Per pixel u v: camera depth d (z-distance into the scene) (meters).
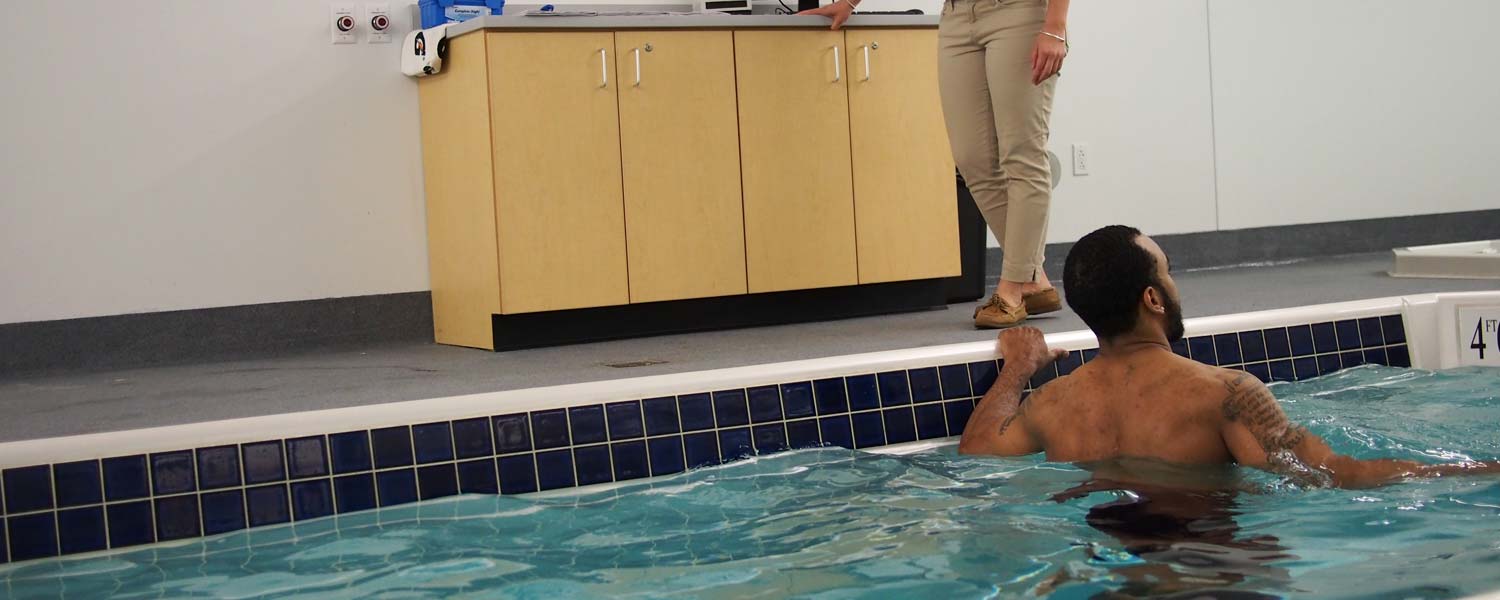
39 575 2.14
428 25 4.31
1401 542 1.76
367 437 2.48
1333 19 6.18
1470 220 6.54
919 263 4.45
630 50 4.00
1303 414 2.64
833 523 2.11
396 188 4.47
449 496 2.52
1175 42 5.83
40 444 2.29
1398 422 2.53
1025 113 3.67
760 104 4.19
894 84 4.38
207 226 4.28
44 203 4.10
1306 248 6.19
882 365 2.85
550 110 3.92
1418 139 6.41
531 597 1.80
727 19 4.11
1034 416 2.48
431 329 4.54
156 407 3.06
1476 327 3.23
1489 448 2.28
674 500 2.40
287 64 4.34
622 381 2.67
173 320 4.25
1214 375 2.23
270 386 3.38
